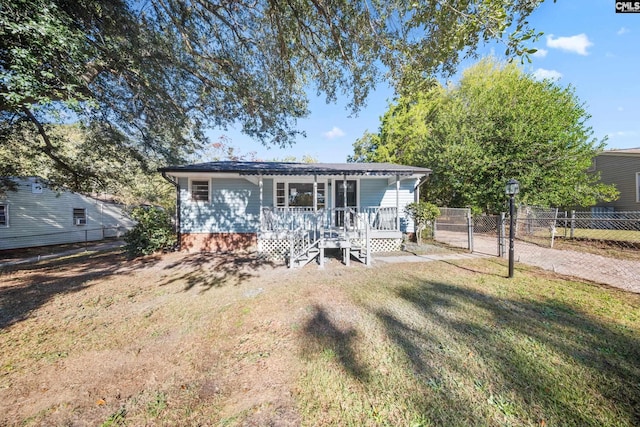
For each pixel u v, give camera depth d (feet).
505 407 7.07
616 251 27.53
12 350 10.57
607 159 50.24
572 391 7.61
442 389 7.80
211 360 9.62
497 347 9.95
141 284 19.36
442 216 39.22
